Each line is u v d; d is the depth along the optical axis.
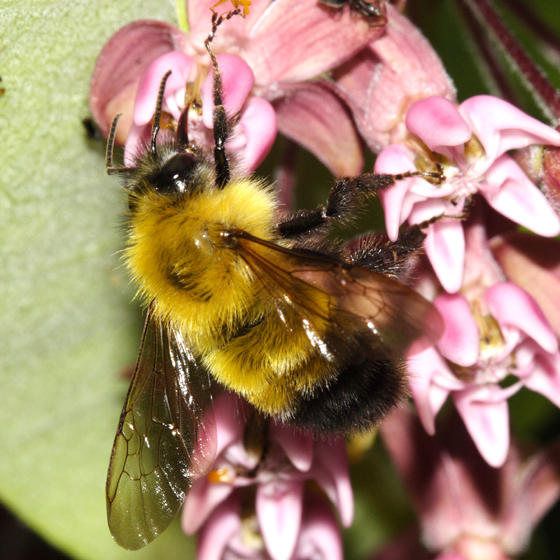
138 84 0.14
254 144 0.14
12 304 0.15
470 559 0.15
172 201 0.14
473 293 0.14
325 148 0.14
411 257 0.14
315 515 0.15
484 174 0.14
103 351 0.16
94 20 0.14
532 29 0.15
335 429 0.13
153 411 0.14
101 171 0.15
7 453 0.16
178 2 0.14
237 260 0.13
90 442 0.16
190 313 0.14
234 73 0.14
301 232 0.14
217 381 0.14
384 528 0.16
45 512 0.16
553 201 0.14
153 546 0.16
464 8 0.15
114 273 0.15
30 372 0.16
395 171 0.14
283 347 0.13
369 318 0.13
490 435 0.14
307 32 0.14
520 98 0.15
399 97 0.14
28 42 0.14
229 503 0.15
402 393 0.13
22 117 0.14
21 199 0.15
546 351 0.14
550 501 0.15
